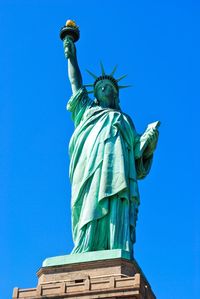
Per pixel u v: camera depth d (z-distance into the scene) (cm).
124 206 11531
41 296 10150
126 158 12025
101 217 11356
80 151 12231
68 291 10081
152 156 12769
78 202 11744
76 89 13138
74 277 10525
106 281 10000
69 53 13588
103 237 11281
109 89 13138
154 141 12575
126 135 12338
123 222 11375
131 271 10500
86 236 11238
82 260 10675
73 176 12119
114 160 11850
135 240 11681
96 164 11819
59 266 10731
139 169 12525
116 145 12025
